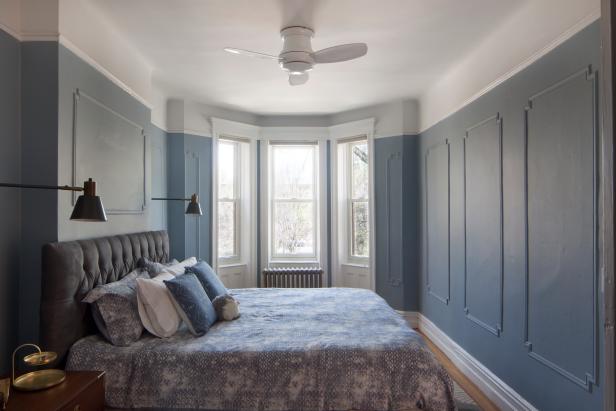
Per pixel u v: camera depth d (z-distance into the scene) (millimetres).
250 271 5641
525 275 2754
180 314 2672
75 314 2361
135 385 2252
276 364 2277
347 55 2875
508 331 2988
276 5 2715
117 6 2715
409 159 5113
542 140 2574
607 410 599
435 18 2914
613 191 580
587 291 2168
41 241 2338
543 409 2566
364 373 2264
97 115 2805
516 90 2877
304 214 5883
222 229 5516
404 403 2225
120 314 2441
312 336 2557
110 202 3018
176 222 4887
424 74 4125
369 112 5402
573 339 2279
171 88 4516
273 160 5895
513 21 2926
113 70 3102
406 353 2322
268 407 2229
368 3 2697
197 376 2262
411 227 5109
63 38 2387
